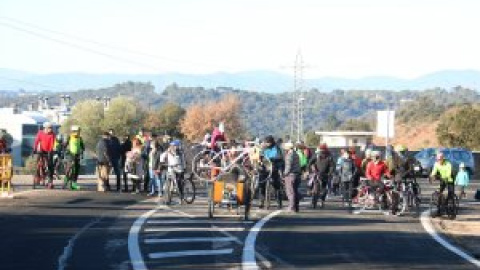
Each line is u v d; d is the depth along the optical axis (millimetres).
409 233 21031
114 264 13750
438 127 86562
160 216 22000
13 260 13766
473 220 26797
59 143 31172
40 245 15555
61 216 20516
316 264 14656
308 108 197500
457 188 45188
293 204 25625
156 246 16188
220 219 22000
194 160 27250
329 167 28234
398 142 112562
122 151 29938
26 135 102188
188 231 18922
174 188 26000
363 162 29297
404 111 134625
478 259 16391
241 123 108438
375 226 22328
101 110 94812
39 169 29734
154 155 27781
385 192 27000
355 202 28719
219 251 15883
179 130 103562
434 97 193625
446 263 15570
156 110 109500
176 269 13523
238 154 27078
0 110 109125
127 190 30016
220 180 22141
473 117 83000
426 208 29922
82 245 15766
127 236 17406
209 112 104438
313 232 19984
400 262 15383
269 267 14117
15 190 28031
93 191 29125
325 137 98250
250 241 17578
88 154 88562
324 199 28484
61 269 13031
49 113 123938
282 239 18219
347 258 15586
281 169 26891
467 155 53969
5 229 17688
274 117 180500
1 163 24750
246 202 22078
